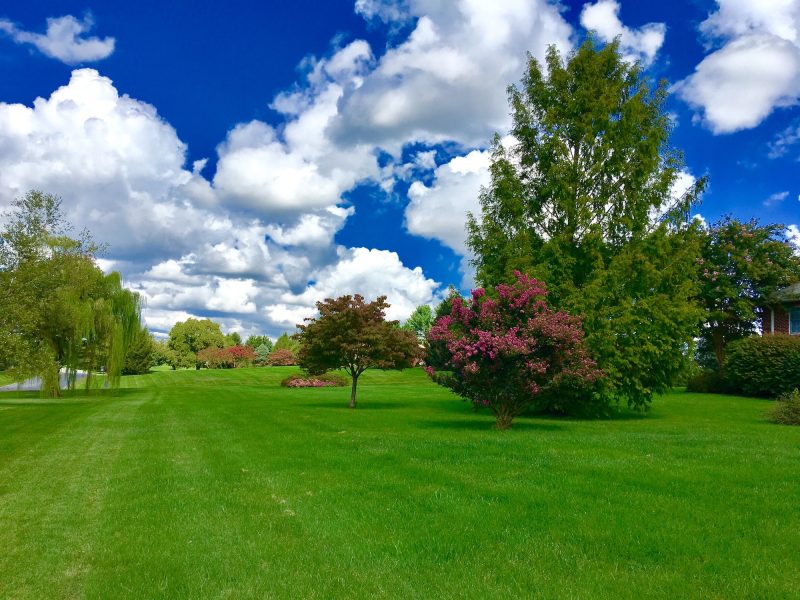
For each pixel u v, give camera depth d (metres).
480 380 15.23
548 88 24.41
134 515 6.93
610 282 21.06
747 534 5.63
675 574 4.71
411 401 29.83
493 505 6.82
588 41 23.95
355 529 6.08
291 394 36.03
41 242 23.05
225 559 5.32
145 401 29.77
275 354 88.12
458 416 20.47
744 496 7.02
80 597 4.67
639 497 7.00
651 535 5.62
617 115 23.73
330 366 25.95
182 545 5.76
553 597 4.34
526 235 22.69
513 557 5.18
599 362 20.08
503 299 15.73
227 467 9.85
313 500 7.33
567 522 6.10
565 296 21.64
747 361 29.77
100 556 5.54
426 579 4.75
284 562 5.20
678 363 21.25
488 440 12.18
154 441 13.65
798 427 16.47
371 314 26.14
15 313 21.05
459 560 5.14
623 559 5.09
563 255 22.52
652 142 22.55
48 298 25.05
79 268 33.66
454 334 15.81
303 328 26.17
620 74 23.78
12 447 12.93
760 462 9.22
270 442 12.85
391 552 5.39
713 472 8.37
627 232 22.70
